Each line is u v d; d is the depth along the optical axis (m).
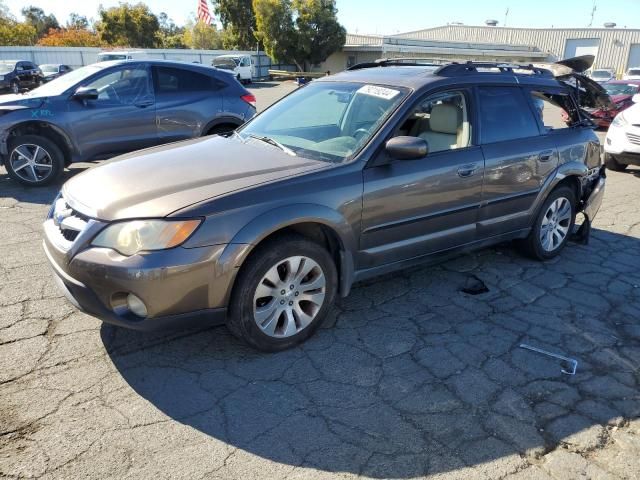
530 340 3.56
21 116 6.74
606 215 6.63
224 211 2.91
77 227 2.98
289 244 3.13
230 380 3.02
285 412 2.77
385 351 3.37
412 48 42.16
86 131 7.11
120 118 7.29
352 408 2.82
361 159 3.47
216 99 7.98
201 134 7.93
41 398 2.79
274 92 27.61
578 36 49.28
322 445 2.54
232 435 2.58
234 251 2.91
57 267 3.03
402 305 4.01
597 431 2.69
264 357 3.26
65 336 3.39
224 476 2.33
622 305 4.13
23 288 4.03
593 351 3.45
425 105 3.86
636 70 30.61
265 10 41.25
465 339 3.54
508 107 4.41
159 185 3.11
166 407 2.77
